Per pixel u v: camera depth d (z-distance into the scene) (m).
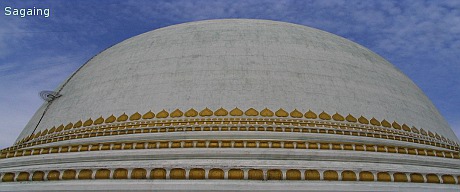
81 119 18.38
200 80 18.19
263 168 13.26
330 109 17.58
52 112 20.16
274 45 20.08
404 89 21.22
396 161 14.94
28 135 20.30
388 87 20.36
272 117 16.86
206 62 19.00
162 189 12.93
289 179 13.14
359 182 13.29
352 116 17.67
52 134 18.69
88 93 19.61
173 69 18.98
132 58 20.58
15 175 14.27
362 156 14.66
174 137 16.25
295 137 16.30
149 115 17.27
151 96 17.97
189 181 13.10
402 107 19.62
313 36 22.02
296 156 14.44
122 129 17.02
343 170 13.38
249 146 14.65
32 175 14.04
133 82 18.95
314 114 17.23
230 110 16.98
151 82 18.64
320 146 14.75
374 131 17.55
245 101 17.27
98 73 20.75
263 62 18.92
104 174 13.45
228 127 16.36
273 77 18.25
